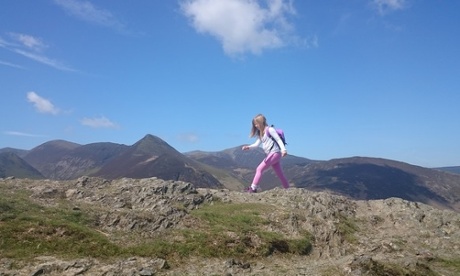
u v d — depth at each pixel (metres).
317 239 16.53
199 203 18.91
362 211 20.97
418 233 18.36
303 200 19.95
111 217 14.97
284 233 16.20
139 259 12.10
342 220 18.84
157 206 16.89
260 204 19.06
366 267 12.19
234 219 16.45
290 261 14.16
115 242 13.09
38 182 19.25
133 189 19.03
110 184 20.16
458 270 14.05
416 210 20.69
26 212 13.79
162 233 14.41
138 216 15.10
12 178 19.72
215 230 15.03
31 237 12.10
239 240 14.48
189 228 15.15
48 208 14.81
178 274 11.35
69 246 12.11
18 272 10.22
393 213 20.41
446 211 20.70
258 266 13.00
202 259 12.98
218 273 11.69
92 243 12.55
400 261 13.48
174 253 12.98
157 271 11.38
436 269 14.04
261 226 16.38
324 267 12.94
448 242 17.28
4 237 11.78
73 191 17.94
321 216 18.52
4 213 13.14
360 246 16.52
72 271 10.54
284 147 20.47
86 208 15.62
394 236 17.92
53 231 12.66
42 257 11.30
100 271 10.76
